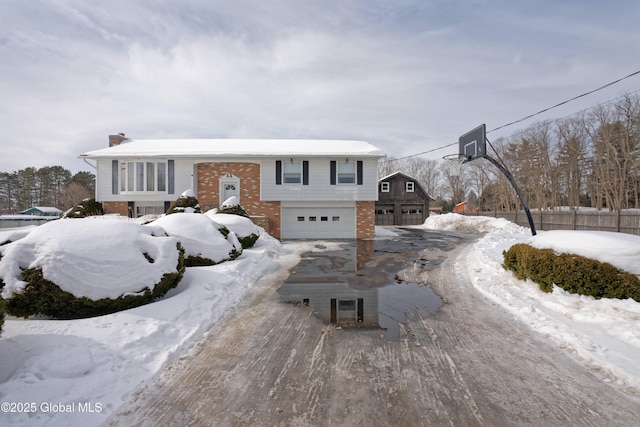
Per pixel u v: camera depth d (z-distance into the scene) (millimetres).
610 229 13438
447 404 2580
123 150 15875
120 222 5160
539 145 32500
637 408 2508
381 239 15109
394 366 3219
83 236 4383
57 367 2770
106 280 4137
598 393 2715
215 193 15797
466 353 3504
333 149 16484
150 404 2564
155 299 4867
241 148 16469
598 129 26906
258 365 3238
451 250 11422
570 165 30156
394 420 2383
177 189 15570
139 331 3660
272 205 15758
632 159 24266
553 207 31266
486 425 2324
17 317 3979
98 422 2311
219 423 2348
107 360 3037
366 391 2771
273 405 2574
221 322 4465
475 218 22172
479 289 6156
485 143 10797
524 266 5668
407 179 27531
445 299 5605
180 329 3969
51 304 3861
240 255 8562
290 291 6133
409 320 4566
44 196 52688
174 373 3061
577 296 4719
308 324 4418
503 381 2922
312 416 2432
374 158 15648
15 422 2199
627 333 3605
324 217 15898
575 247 5062
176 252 5340
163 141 18297
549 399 2639
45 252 4012
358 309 5074
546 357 3387
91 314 4090
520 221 19922
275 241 12641
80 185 46875
